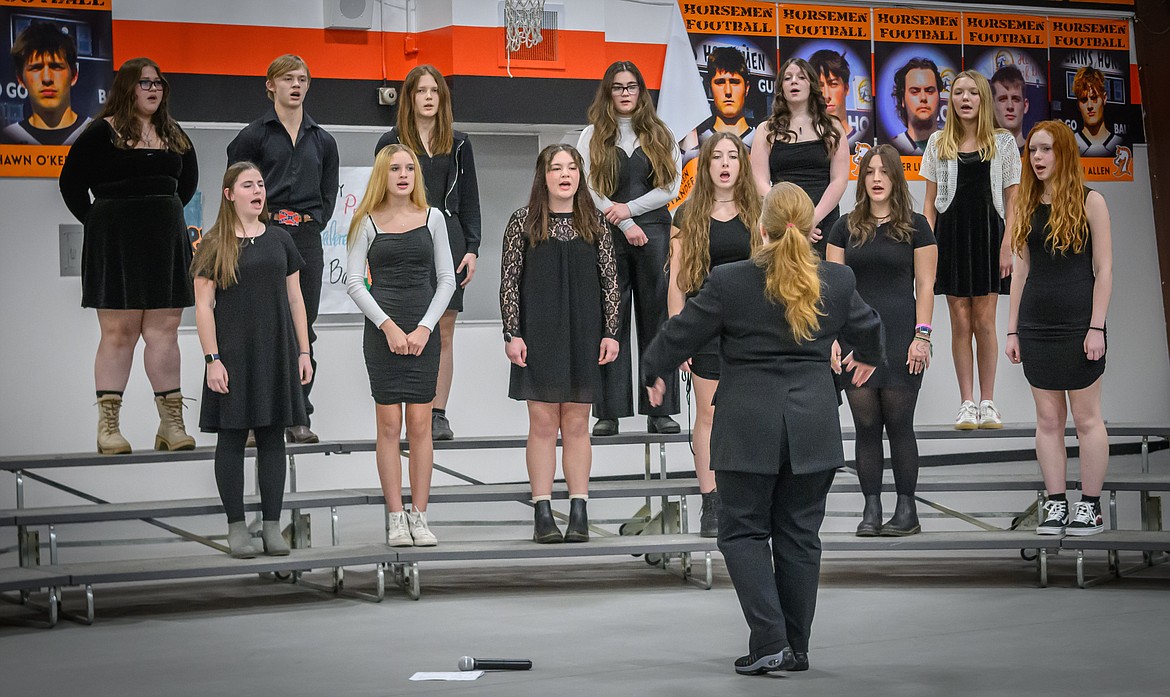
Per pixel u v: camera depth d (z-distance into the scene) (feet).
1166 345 34.83
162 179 19.74
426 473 18.51
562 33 27.20
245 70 25.88
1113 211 33.96
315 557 17.56
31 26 24.18
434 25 26.76
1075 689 12.30
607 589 18.79
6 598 18.84
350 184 27.04
